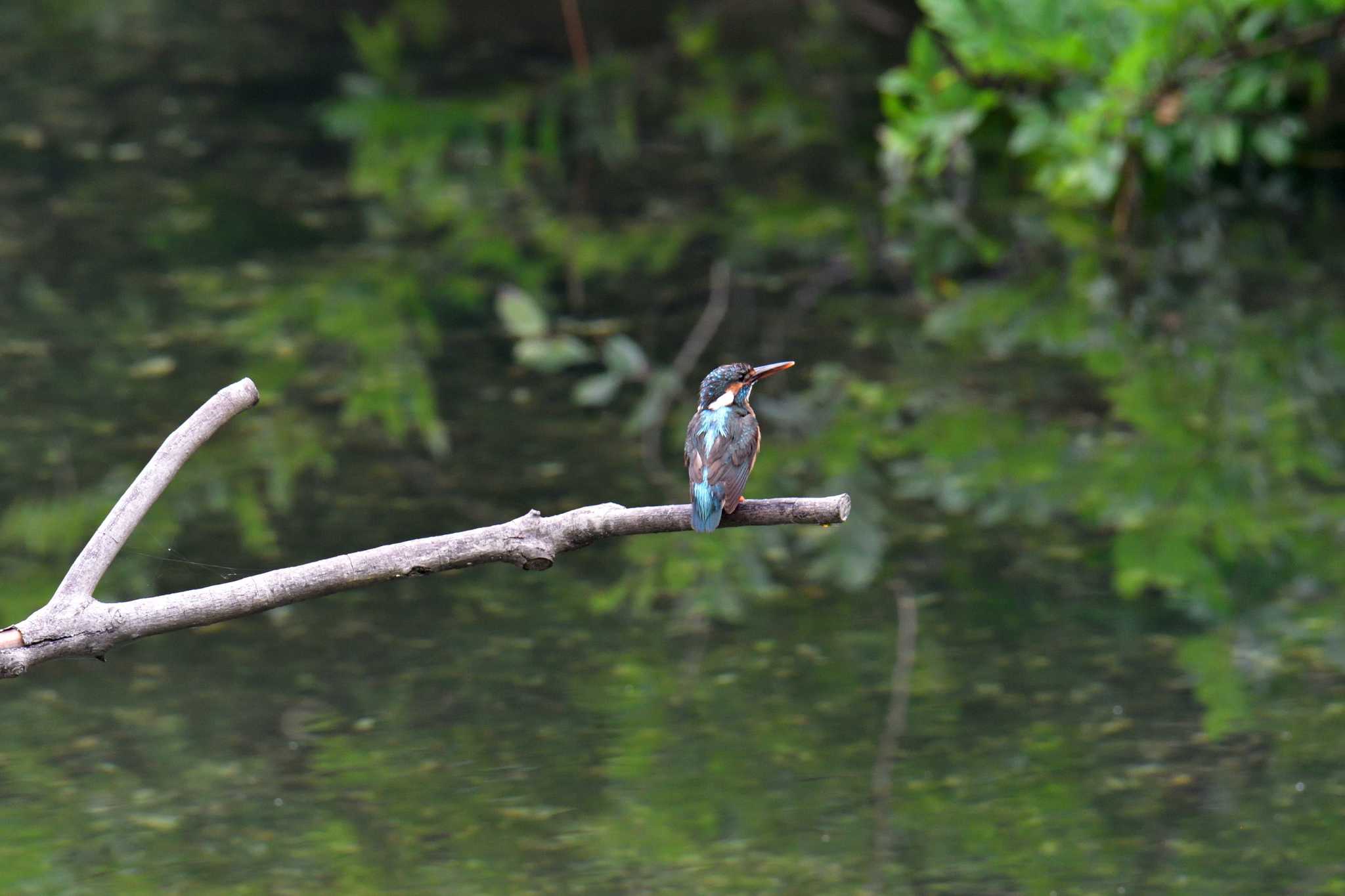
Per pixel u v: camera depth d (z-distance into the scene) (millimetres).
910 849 7617
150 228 17484
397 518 11148
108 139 20469
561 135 20812
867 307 15461
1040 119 16734
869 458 12406
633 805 8031
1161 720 8797
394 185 19016
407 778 8297
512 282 16125
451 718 8906
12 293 15539
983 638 9797
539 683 9320
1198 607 10102
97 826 7824
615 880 7371
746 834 7762
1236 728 8695
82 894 7242
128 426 12680
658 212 18125
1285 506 11469
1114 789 8164
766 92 22328
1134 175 17078
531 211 18234
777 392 13648
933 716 8891
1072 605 10180
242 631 10086
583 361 14219
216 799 8086
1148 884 7281
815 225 17594
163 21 26234
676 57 23844
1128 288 15844
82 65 23703
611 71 23297
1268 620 9906
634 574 10898
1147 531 11164
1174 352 14344
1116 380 13773
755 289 15914
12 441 12336
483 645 9820
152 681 9398
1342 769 8281
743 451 6520
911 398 13523
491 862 7520
